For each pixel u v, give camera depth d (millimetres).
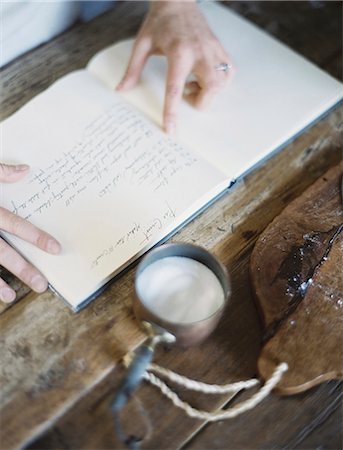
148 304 488
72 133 596
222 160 587
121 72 643
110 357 502
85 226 543
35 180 567
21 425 476
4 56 661
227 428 487
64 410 483
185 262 508
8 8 644
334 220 560
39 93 647
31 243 530
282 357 494
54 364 498
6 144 587
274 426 490
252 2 736
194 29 636
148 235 541
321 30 720
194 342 493
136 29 708
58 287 517
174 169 575
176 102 604
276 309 512
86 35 695
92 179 567
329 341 501
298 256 537
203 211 577
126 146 588
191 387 489
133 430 481
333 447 487
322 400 501
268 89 638
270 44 677
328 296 521
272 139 603
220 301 495
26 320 514
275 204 588
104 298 525
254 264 531
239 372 506
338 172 587
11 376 492
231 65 629
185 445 479
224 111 617
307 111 626
